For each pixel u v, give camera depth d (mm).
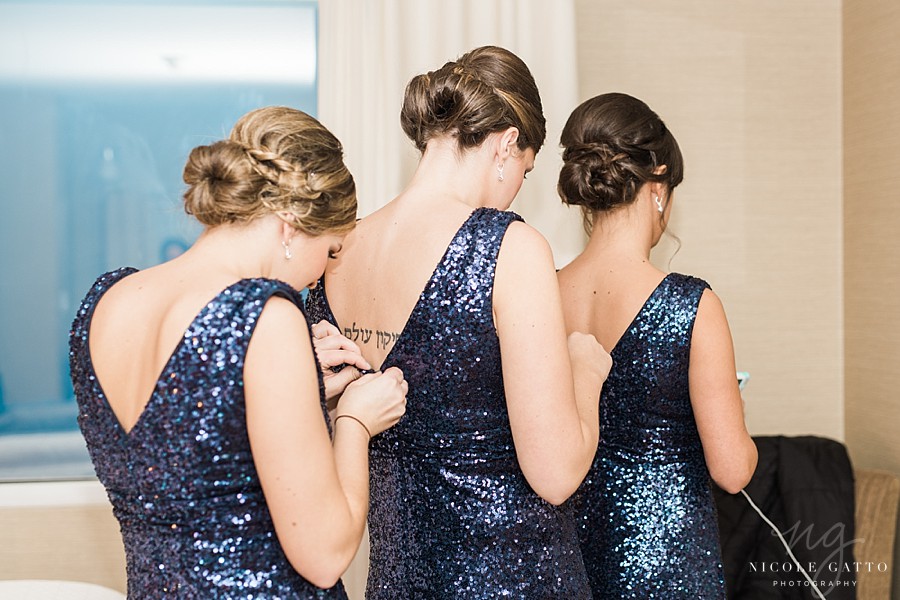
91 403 1089
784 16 3035
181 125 2898
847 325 3053
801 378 3080
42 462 2865
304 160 1122
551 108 2766
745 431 1562
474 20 2758
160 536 1050
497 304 1203
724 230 3041
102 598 2295
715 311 1534
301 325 1041
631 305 1570
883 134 2805
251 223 1118
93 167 2863
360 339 1334
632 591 1580
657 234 1692
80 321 1123
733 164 3031
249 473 1041
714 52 3012
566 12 2754
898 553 2701
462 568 1276
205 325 1016
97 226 2873
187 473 1021
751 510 2580
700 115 3014
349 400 1212
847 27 3010
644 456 1583
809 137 3061
